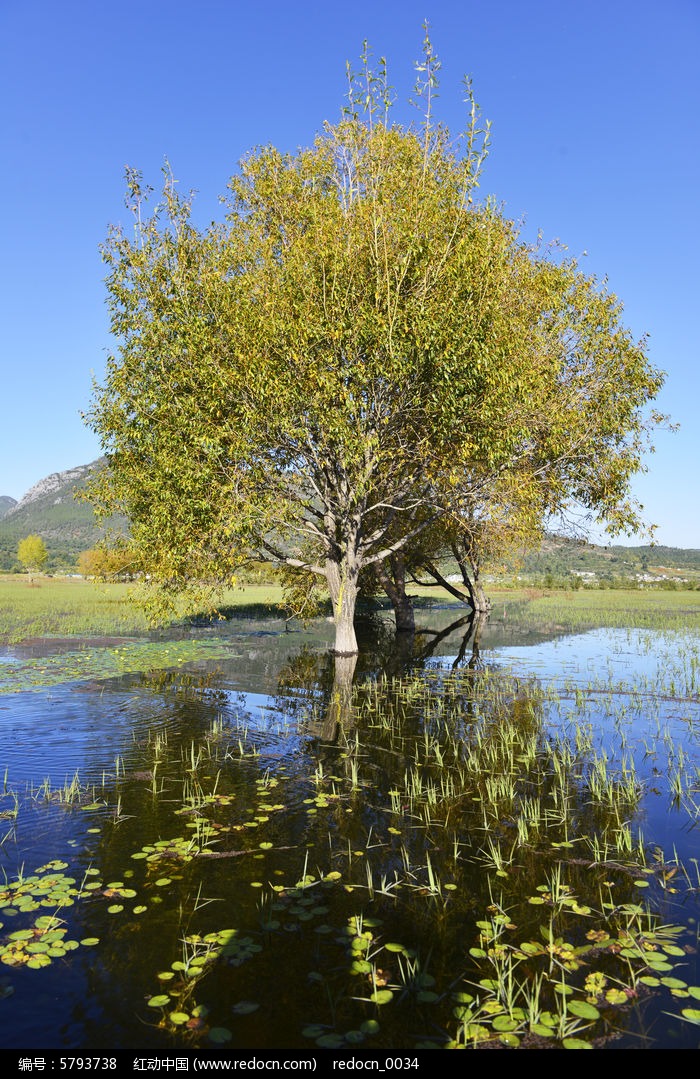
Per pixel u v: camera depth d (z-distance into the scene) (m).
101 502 22.28
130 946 5.45
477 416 19.16
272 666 20.86
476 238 19.48
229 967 5.15
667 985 4.93
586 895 6.44
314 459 21.03
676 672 20.48
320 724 13.41
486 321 19.52
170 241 21.59
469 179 19.58
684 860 7.26
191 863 7.05
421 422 20.30
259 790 9.45
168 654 23.14
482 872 6.92
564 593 72.44
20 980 4.97
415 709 14.92
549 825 8.26
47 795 9.12
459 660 23.00
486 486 21.42
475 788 9.62
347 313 19.62
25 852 7.30
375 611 49.19
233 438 19.52
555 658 23.67
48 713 13.96
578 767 10.70
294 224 22.56
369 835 7.87
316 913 6.01
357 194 22.11
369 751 11.53
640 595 68.38
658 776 10.27
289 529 22.12
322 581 27.58
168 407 20.25
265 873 6.83
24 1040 4.33
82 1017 4.58
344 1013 4.63
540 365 21.48
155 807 8.74
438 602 61.31
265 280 20.62
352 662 22.00
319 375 18.83
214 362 20.05
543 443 21.86
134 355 21.09
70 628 31.06
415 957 5.32
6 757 10.89
